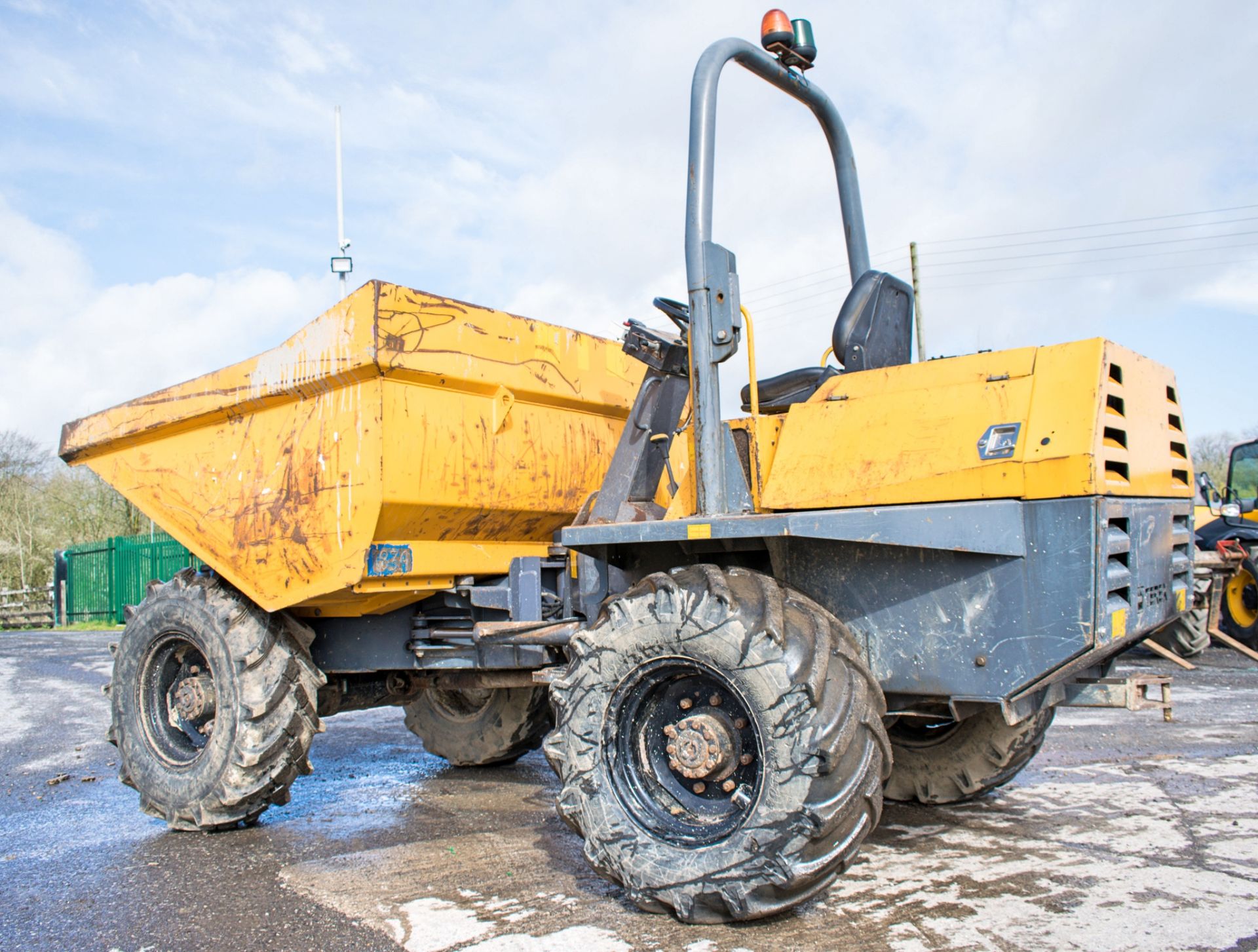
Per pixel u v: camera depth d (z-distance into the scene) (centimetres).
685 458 440
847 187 434
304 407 418
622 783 311
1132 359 320
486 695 554
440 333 410
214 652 436
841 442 319
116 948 294
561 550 466
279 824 448
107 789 538
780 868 275
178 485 478
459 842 402
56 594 2711
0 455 3238
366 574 398
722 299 340
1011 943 272
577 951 277
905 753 425
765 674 281
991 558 293
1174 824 388
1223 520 1032
